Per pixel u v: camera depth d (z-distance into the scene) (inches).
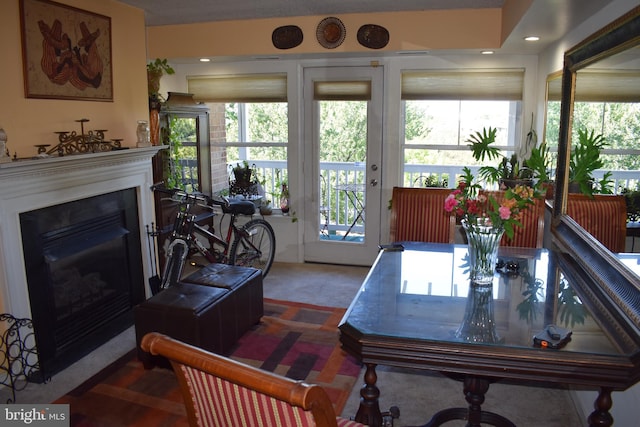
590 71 98.0
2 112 104.3
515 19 116.6
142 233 147.1
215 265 140.4
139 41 145.9
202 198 155.2
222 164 202.4
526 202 82.7
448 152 181.2
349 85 182.9
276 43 164.9
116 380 111.7
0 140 97.3
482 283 86.4
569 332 66.4
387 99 179.5
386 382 111.3
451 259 103.3
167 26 172.2
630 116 75.4
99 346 128.3
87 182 123.2
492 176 156.9
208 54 170.9
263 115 195.0
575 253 98.7
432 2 142.6
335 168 191.8
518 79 168.2
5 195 101.6
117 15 136.6
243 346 127.9
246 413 51.7
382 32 156.9
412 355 66.0
